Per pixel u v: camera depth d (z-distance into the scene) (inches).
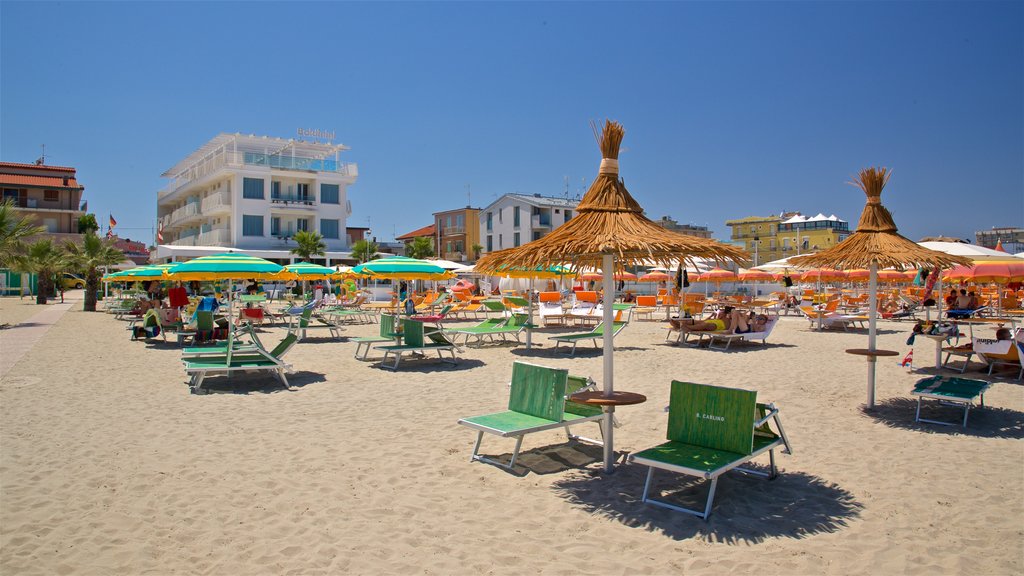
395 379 407.2
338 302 1165.7
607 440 216.7
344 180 2054.6
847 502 190.4
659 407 322.0
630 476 214.5
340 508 185.2
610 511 183.8
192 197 2267.5
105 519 175.8
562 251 192.9
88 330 757.9
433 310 1028.5
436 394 355.9
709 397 199.6
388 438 261.1
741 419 191.8
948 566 149.8
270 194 1950.1
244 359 398.3
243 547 159.0
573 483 207.6
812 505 187.9
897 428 279.6
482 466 224.7
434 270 531.2
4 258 824.3
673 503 189.8
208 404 327.9
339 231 2057.1
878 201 318.7
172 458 231.3
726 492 198.8
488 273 231.0
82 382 391.5
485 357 518.3
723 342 625.9
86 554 154.7
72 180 2219.5
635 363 485.7
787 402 335.0
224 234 1931.6
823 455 239.1
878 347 591.8
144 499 190.7
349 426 281.4
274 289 1684.3
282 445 249.9
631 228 201.3
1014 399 337.4
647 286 1592.0
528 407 236.7
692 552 157.0
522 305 884.6
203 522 174.4
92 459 229.3
